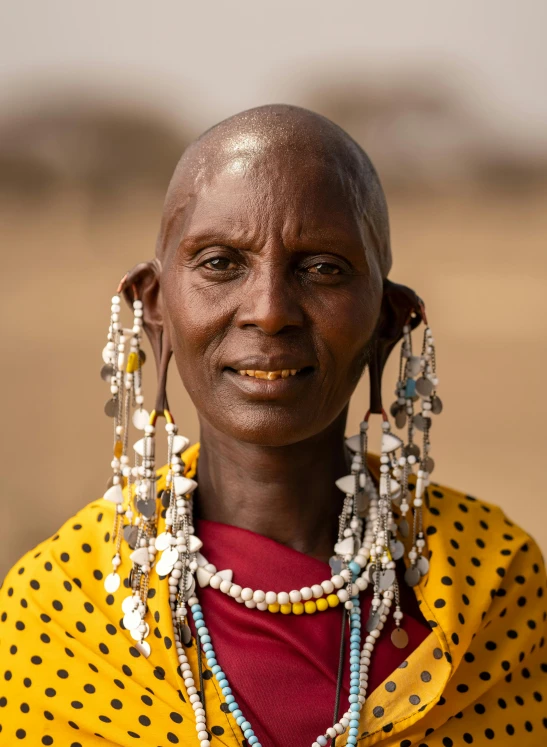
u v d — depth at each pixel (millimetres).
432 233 26641
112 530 2711
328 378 2434
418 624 2621
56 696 2492
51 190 33500
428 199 33531
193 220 2439
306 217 2375
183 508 2615
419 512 2768
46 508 9211
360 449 2697
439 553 2711
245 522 2658
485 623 2686
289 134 2434
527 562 2857
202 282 2424
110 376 2682
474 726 2586
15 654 2582
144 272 2684
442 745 2514
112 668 2492
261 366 2357
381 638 2578
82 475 10195
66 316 17938
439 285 20469
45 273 21375
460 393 13539
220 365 2418
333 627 2568
